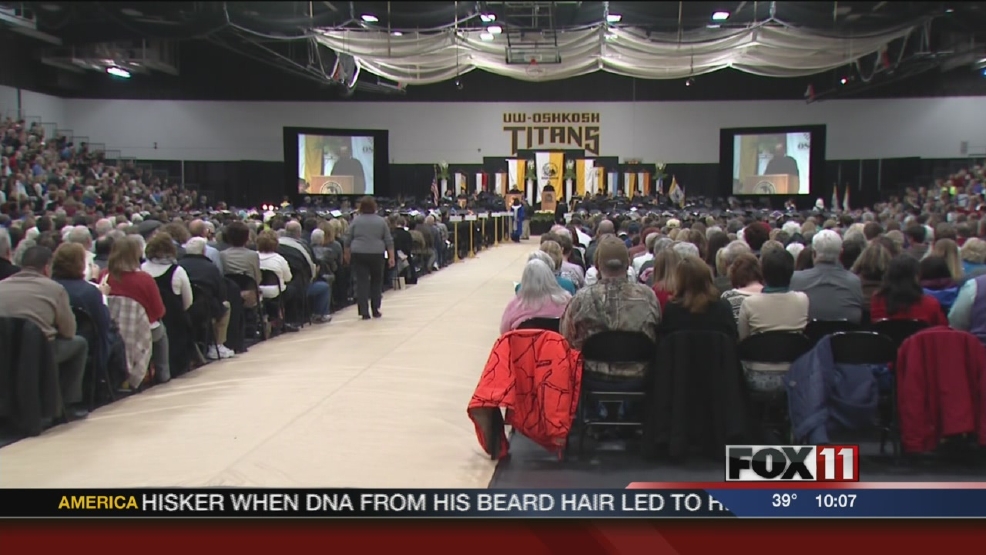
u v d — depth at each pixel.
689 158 33.00
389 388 7.23
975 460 5.26
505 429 6.11
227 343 8.68
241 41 17.41
